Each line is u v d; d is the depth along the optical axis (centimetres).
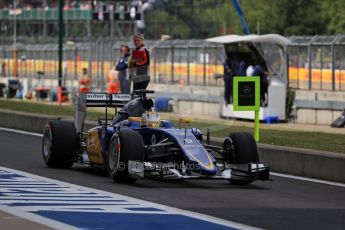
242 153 4372
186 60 11944
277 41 9419
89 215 3353
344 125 8494
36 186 4178
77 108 5025
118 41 13238
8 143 6334
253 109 5688
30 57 15300
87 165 4953
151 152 4378
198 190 4219
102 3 15825
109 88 10419
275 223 3369
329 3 19412
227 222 3338
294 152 5119
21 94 13450
